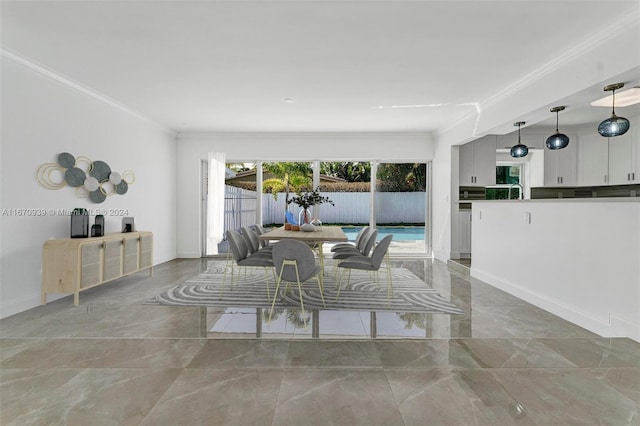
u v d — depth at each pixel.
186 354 2.36
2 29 2.78
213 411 1.71
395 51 3.17
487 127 4.68
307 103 4.79
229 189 6.96
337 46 3.07
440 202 6.50
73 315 3.21
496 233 4.36
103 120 4.55
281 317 3.17
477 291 4.14
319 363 2.23
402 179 6.95
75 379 2.02
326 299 3.77
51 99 3.70
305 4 2.43
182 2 2.40
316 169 6.90
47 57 3.30
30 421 1.63
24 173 3.39
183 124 6.05
